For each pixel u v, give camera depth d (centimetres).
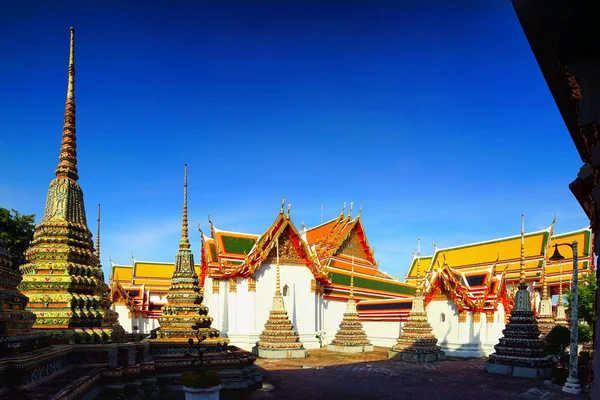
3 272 1148
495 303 3841
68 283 1611
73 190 1798
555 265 5628
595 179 469
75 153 1859
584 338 3716
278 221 4375
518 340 2827
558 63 453
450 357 3725
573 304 2273
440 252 6688
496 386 2350
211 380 1347
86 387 1186
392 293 5409
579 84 444
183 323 2262
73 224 1750
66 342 1528
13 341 1070
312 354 3819
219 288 4231
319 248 5369
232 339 4056
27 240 3027
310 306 4453
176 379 1927
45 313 1552
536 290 5744
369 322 4697
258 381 2280
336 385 2308
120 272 6906
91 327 1650
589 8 371
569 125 562
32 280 1595
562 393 2170
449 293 4016
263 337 3712
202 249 4688
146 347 1747
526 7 394
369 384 2355
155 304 6219
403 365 3167
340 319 4881
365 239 5738
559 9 381
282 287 4331
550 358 2798
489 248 6238
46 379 1163
